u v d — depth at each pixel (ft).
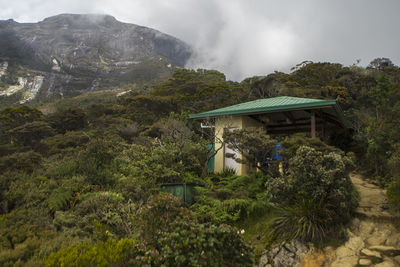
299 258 19.97
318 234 20.75
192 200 32.86
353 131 54.90
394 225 20.61
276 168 32.07
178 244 13.35
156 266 13.73
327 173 21.38
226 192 31.53
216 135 43.24
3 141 111.45
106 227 23.93
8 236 21.25
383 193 28.84
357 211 23.03
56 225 24.62
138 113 135.23
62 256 15.21
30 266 16.38
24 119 131.75
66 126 134.92
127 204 26.66
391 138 37.40
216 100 126.00
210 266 13.32
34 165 38.60
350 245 19.54
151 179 33.71
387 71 147.64
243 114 42.34
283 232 22.41
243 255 14.25
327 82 139.85
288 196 23.24
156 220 15.30
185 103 130.62
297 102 40.09
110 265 15.12
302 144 30.27
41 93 515.09
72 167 35.06
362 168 42.11
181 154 39.81
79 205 27.14
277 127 48.26
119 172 35.83
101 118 130.82
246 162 33.63
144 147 42.39
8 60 585.22
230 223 27.43
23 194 29.22
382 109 77.30
